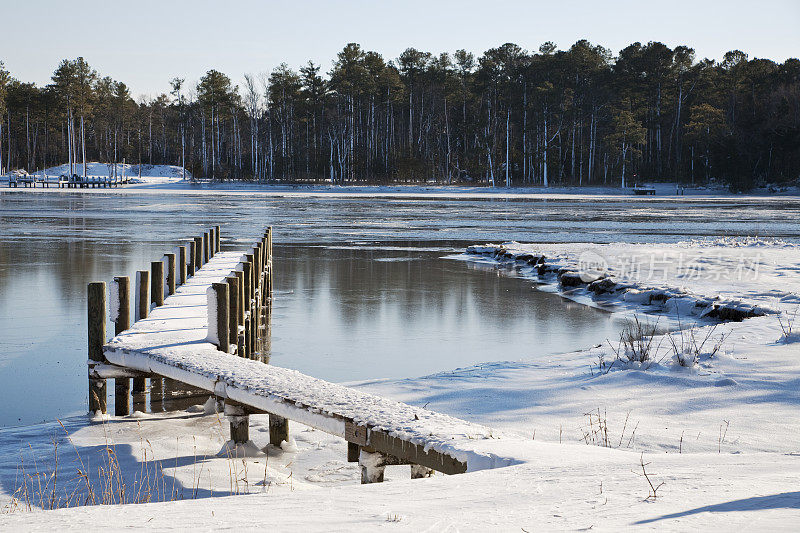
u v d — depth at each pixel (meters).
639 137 104.19
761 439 7.35
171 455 8.05
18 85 143.25
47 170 136.25
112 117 146.75
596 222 47.19
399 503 4.29
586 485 4.45
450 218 50.34
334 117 119.62
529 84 113.38
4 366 13.06
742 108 112.94
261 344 15.12
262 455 8.09
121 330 11.73
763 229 41.88
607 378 10.18
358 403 7.41
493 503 4.13
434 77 131.00
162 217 49.22
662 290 19.48
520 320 17.52
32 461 7.80
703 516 3.37
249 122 136.00
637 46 125.12
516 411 8.87
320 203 69.19
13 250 29.42
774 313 15.63
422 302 19.83
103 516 4.25
